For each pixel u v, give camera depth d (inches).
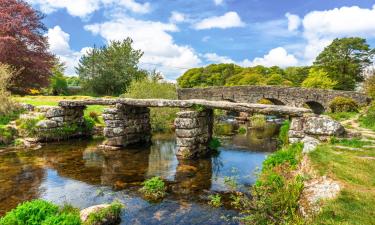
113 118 667.4
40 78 1306.6
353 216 219.0
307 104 1536.7
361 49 2175.2
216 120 1290.6
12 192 381.4
